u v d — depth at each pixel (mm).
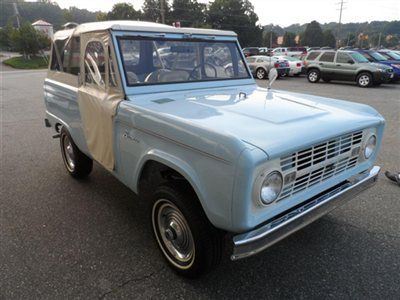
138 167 2920
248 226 2172
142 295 2680
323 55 16578
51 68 4867
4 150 6215
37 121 8578
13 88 15891
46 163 5516
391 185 4520
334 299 2619
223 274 2900
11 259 3109
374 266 2977
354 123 2752
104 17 61438
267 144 2152
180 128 2414
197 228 2516
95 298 2652
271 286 2764
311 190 2576
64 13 68812
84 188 4559
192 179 2354
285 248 3232
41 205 4105
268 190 2201
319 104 3172
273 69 3996
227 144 2100
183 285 2785
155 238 3061
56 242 3365
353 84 16328
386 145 6273
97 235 3482
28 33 47250
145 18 65375
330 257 3100
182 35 3592
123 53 3191
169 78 3502
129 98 3115
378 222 3645
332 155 2645
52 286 2775
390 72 15195
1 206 4090
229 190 2119
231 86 3965
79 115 3943
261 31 73562
